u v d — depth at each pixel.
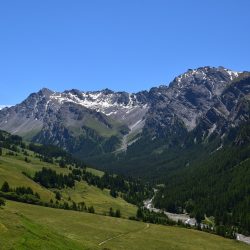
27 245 110.56
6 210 145.25
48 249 114.25
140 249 171.38
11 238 112.19
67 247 124.00
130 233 198.00
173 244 188.25
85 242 166.00
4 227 117.94
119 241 179.50
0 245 105.19
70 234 179.00
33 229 127.81
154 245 181.25
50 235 129.62
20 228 122.56
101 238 180.25
